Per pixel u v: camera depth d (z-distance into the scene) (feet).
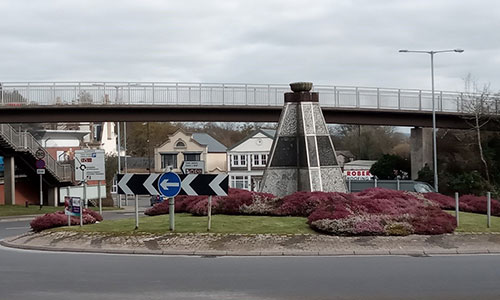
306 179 79.00
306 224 63.41
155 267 47.21
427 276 42.55
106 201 214.90
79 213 69.46
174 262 49.98
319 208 64.80
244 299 35.22
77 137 239.71
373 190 80.33
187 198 80.38
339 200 68.18
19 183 172.65
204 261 50.49
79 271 45.42
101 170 100.58
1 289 38.63
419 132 181.27
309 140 79.82
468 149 198.80
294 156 80.79
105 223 70.08
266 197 73.31
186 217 71.82
